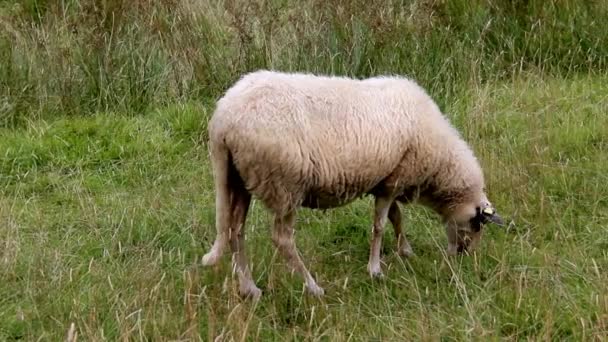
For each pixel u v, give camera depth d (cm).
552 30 1074
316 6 1026
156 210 764
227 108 578
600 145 863
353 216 764
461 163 666
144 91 991
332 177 596
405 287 630
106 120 934
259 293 619
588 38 1075
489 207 675
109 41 988
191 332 542
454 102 959
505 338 555
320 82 607
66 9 1057
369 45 995
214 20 1062
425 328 555
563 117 923
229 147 582
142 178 839
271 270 631
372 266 666
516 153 838
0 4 1162
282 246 612
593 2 1088
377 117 609
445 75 997
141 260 669
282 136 571
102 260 681
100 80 980
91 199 780
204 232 730
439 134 646
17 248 676
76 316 570
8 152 870
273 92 581
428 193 684
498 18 1083
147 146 893
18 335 582
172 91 991
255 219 740
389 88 632
